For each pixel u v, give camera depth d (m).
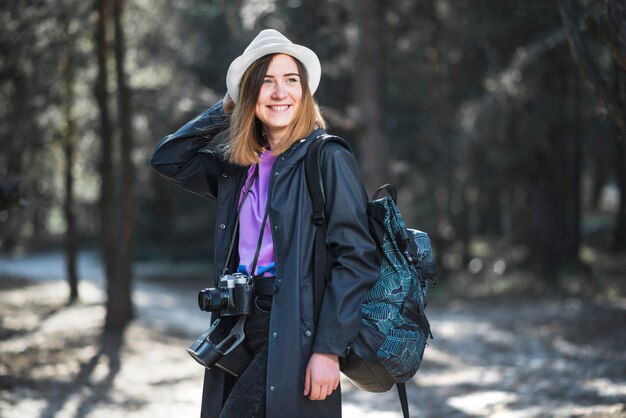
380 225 3.11
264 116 3.17
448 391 9.95
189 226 42.12
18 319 15.91
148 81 18.73
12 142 17.19
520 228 31.22
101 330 14.93
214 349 3.10
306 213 3.02
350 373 3.05
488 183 30.45
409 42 24.25
